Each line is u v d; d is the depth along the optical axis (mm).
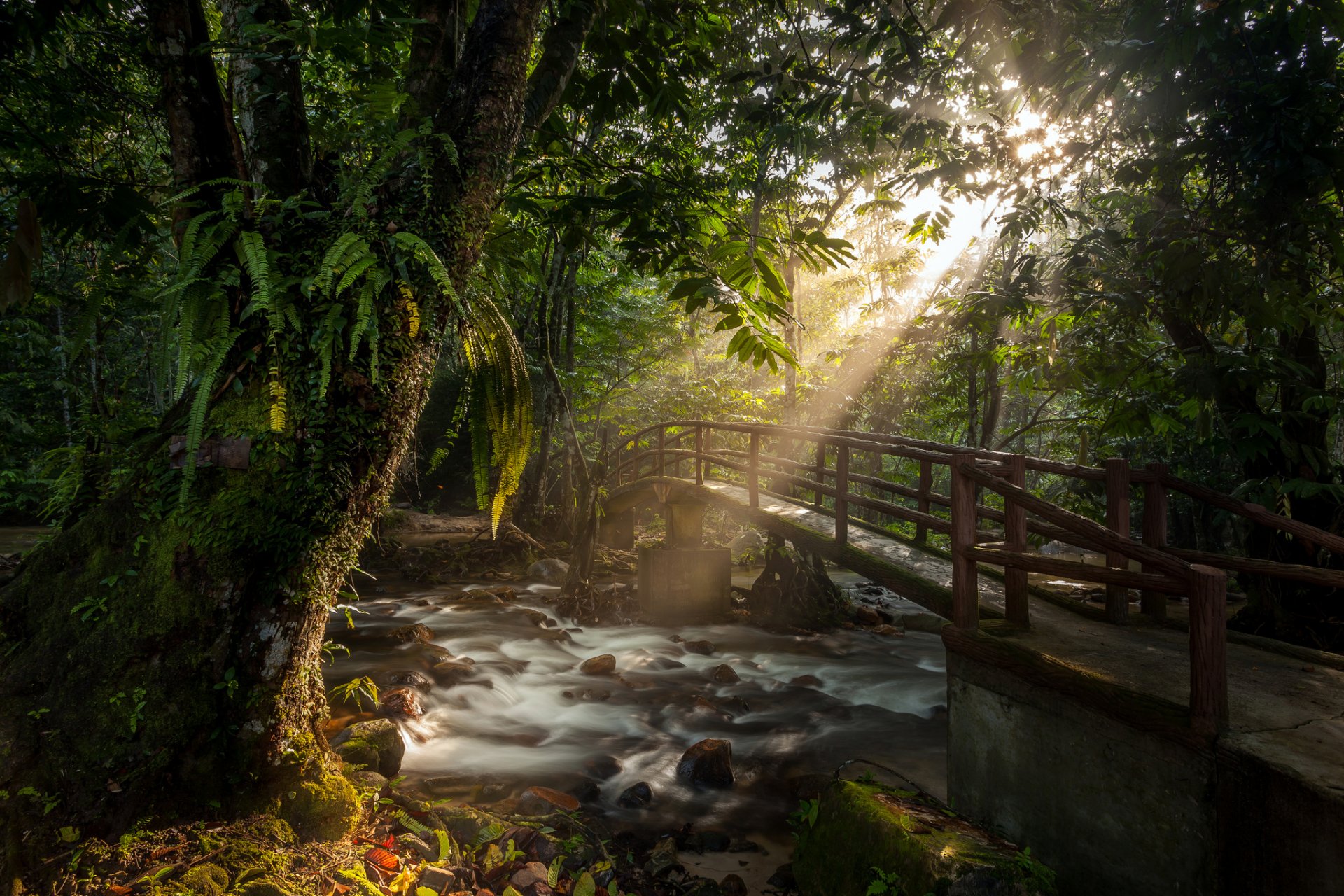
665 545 10953
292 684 2873
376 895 2631
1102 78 4922
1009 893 3020
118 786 2500
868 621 10359
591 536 10719
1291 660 4004
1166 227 5832
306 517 2768
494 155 3023
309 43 3066
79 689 2570
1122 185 6137
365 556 14078
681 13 4816
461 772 5191
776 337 3031
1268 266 5152
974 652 3994
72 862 2330
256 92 3100
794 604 10398
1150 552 3066
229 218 2635
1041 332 7371
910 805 3746
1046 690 3547
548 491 18703
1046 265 6859
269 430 2762
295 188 3074
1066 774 3430
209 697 2684
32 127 4660
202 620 2697
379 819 3199
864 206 8617
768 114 5523
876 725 6609
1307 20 4211
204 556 2709
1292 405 6160
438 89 3352
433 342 2977
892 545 6500
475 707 6609
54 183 3807
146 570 2715
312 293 2701
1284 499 5602
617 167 4473
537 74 3875
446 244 2883
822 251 3381
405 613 10086
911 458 5602
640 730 6371
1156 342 7586
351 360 2672
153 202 4680
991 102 5918
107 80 4871
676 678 7871
